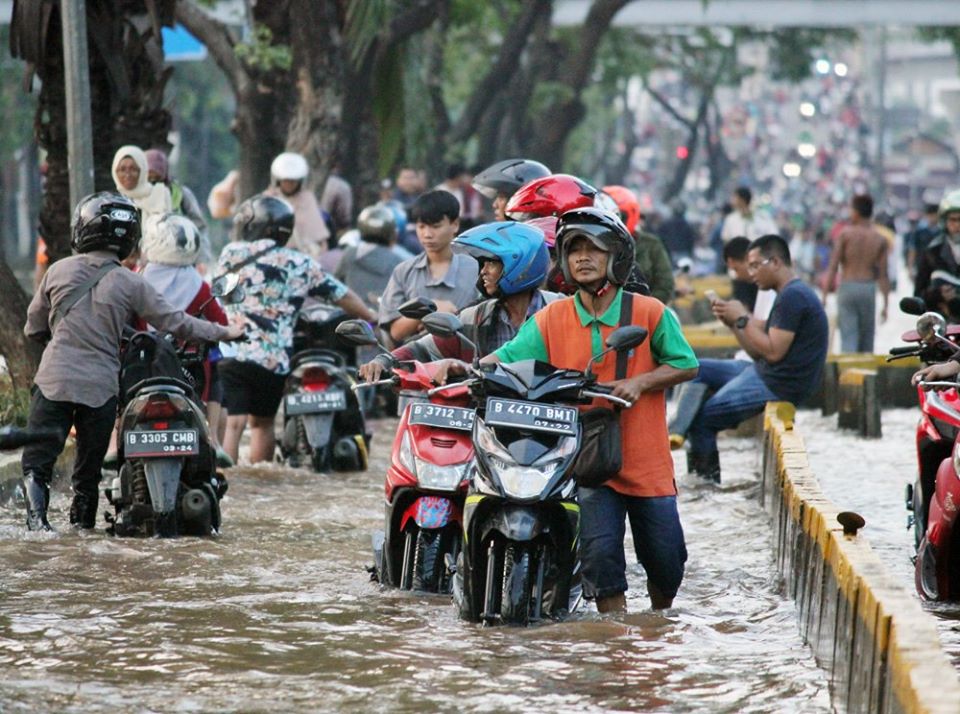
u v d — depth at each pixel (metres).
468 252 22.22
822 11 94.06
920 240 81.31
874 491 33.34
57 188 38.03
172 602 21.52
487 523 19.92
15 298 34.12
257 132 58.19
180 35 63.69
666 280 39.41
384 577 22.62
